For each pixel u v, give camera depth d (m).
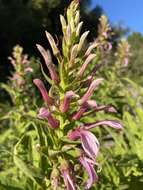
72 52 0.13
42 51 0.13
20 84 0.31
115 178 0.18
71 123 0.13
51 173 0.13
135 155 0.19
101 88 0.33
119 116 0.28
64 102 0.13
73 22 0.13
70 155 0.13
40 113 0.13
